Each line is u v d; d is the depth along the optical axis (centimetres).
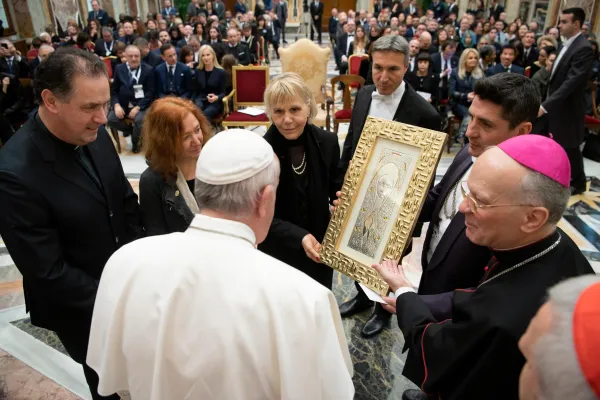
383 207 173
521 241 109
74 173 152
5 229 138
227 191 93
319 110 662
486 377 100
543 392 57
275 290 85
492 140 150
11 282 320
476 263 152
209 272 87
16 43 959
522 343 67
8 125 562
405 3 1509
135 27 1050
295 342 82
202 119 181
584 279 61
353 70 791
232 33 905
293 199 203
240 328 83
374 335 264
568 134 435
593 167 534
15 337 263
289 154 199
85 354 167
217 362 82
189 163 180
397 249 166
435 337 116
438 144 161
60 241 153
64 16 1154
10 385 228
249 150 94
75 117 138
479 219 110
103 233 162
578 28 413
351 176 184
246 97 650
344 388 88
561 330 57
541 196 102
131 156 585
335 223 185
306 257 216
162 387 84
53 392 224
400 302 142
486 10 1513
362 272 173
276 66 1278
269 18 1328
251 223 99
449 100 616
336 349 87
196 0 1448
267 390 84
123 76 618
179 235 97
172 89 629
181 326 85
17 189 137
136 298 89
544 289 101
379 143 180
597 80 658
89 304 150
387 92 247
